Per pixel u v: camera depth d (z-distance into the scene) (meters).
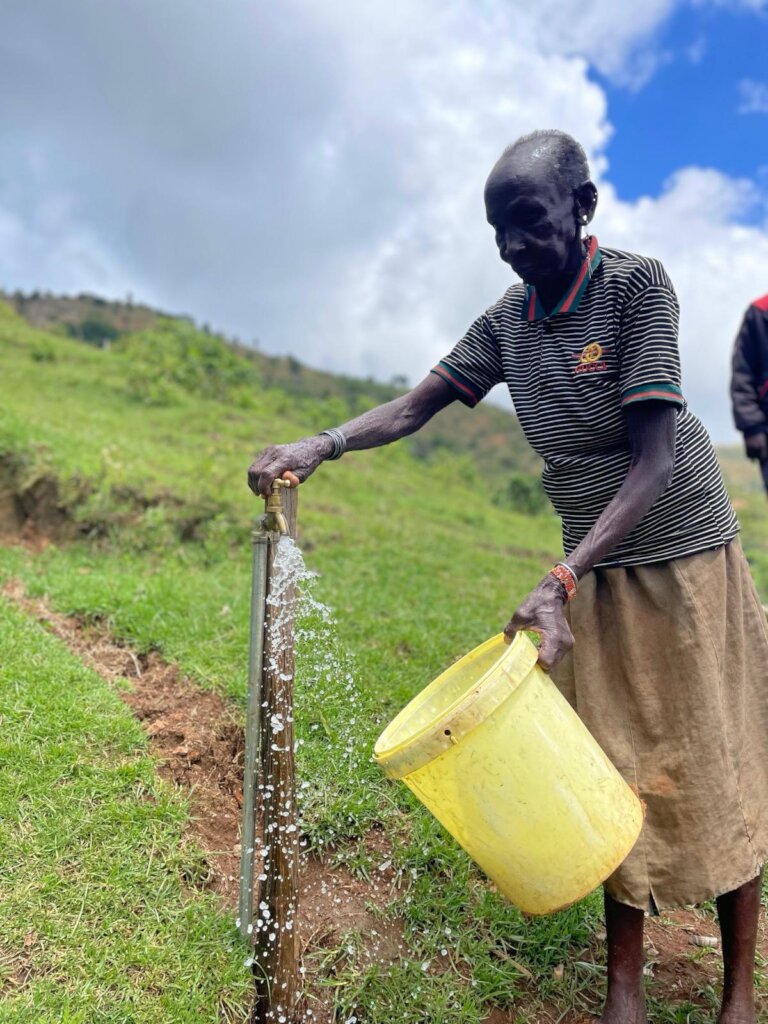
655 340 2.18
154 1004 2.23
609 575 2.39
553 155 2.19
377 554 7.06
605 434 2.32
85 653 4.00
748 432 4.86
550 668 2.18
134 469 7.07
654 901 2.31
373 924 2.75
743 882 2.30
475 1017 2.49
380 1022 2.47
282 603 2.35
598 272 2.28
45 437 7.10
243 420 14.03
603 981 2.68
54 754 2.97
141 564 5.64
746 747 2.40
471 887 2.92
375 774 3.28
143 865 2.64
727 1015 2.39
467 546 8.87
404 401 2.68
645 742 2.36
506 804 2.15
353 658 3.93
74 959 2.30
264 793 2.39
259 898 2.49
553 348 2.34
